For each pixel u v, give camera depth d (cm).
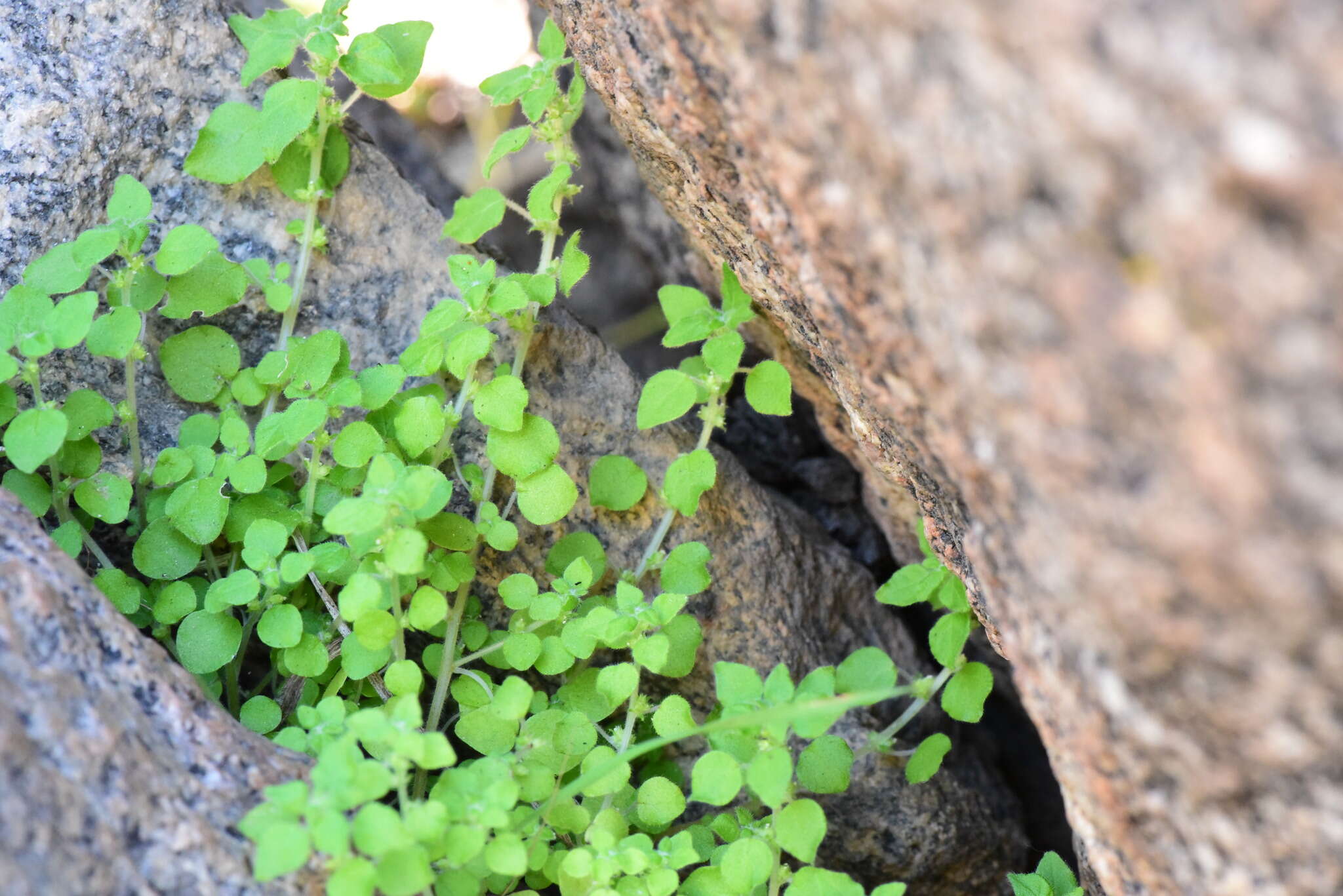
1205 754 55
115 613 59
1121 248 48
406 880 58
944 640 64
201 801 58
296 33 64
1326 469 45
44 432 60
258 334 65
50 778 56
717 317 64
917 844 67
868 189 56
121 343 62
